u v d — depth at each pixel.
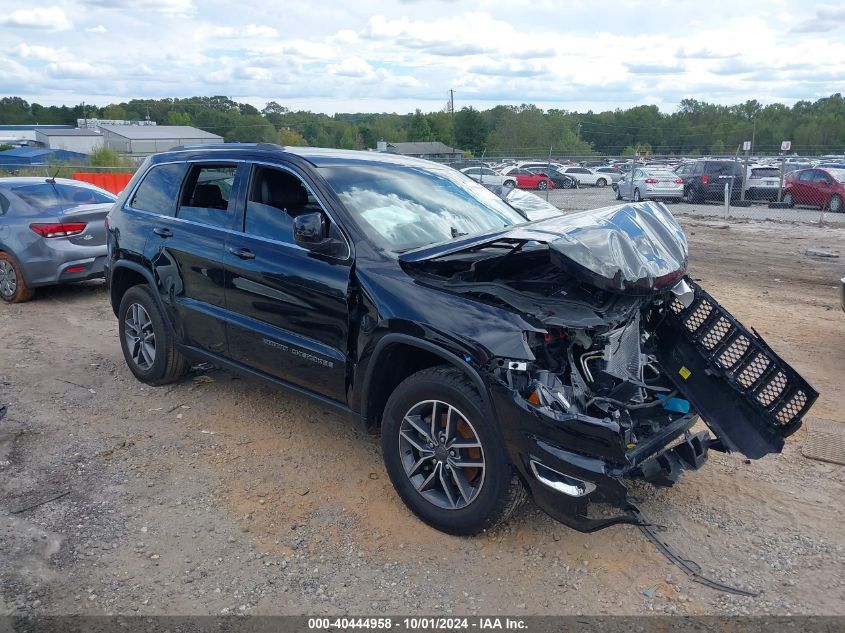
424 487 3.79
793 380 3.94
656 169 24.77
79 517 3.89
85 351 6.81
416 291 3.70
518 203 10.91
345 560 3.56
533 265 3.97
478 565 3.53
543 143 87.19
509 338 3.32
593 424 3.15
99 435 4.91
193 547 3.65
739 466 4.61
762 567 3.56
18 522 3.82
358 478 4.35
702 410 4.20
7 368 6.28
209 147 5.25
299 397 4.43
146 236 5.34
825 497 4.23
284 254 4.32
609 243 3.41
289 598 3.29
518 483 3.48
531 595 3.33
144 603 3.23
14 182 9.22
